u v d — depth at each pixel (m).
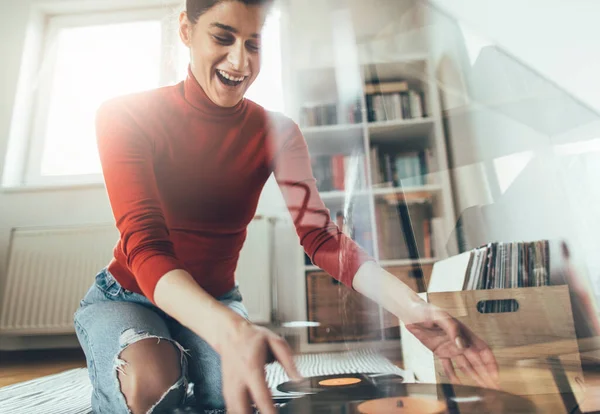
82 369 1.37
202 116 0.70
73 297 1.84
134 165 0.64
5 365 1.53
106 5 2.21
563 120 0.66
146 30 2.20
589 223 0.59
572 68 0.90
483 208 0.54
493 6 0.92
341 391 0.34
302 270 1.07
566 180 0.61
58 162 2.14
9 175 2.05
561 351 0.44
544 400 0.40
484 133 0.56
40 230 1.90
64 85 2.20
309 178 0.50
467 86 0.57
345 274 0.45
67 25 2.24
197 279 0.77
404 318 0.43
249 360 0.37
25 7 2.20
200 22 0.67
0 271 1.92
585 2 0.93
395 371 0.38
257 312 1.51
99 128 0.69
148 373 0.59
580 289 0.55
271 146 0.59
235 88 0.68
